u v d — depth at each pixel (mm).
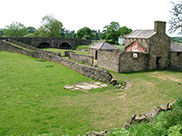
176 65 30953
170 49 30547
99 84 17656
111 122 9711
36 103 12086
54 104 12109
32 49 42562
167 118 7707
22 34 89000
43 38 62312
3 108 10914
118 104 12500
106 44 36500
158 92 15516
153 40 27500
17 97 12922
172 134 6070
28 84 16141
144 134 6504
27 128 8797
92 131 8062
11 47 35531
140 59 26609
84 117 10273
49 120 9742
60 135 8289
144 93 15195
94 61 32469
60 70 22578
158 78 21500
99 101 13055
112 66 25562
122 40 89938
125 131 6812
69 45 70000
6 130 8516
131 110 11414
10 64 24234
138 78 21109
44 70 22062
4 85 15383
